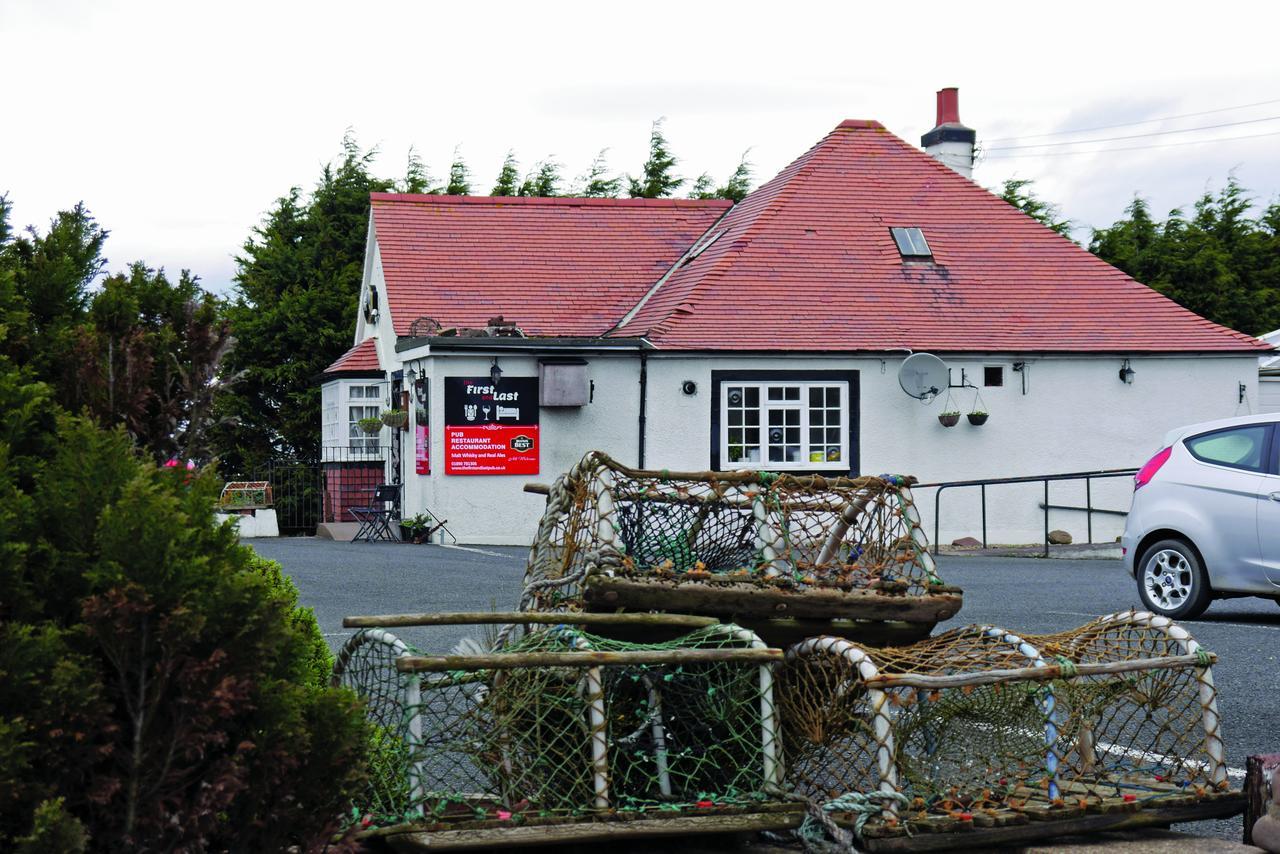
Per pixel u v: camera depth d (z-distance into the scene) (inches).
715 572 203.5
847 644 176.6
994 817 169.3
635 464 815.7
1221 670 329.4
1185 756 210.8
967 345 858.1
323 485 1000.9
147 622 115.9
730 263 897.5
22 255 171.2
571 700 170.2
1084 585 557.6
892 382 850.1
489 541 798.5
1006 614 436.8
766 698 172.6
